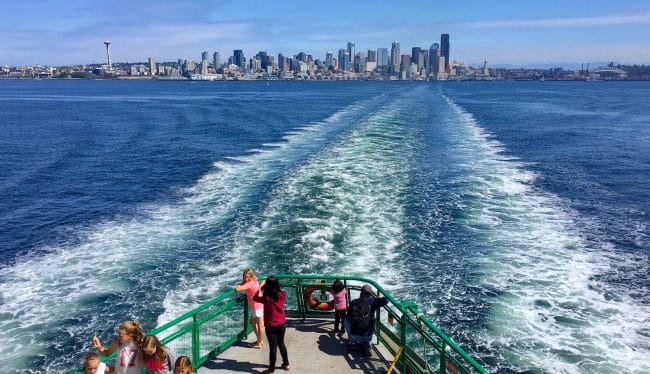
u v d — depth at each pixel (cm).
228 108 9600
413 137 5000
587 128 6212
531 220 2467
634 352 1380
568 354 1371
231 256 1989
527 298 1667
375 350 1001
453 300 1648
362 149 4219
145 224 2462
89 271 1922
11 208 2862
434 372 875
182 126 6588
